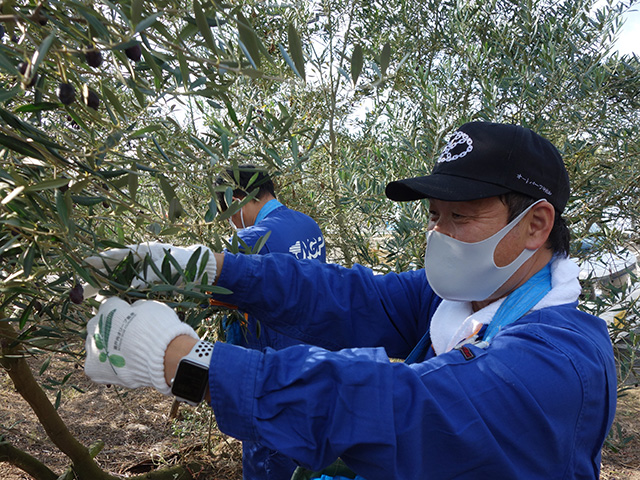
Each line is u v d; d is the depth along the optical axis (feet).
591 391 2.86
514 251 3.43
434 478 2.62
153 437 10.71
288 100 9.05
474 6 11.50
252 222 7.30
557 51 9.39
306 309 4.20
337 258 10.69
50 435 7.17
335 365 2.55
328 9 7.52
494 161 3.33
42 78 2.76
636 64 9.54
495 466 2.63
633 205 9.14
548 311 3.20
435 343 3.80
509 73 9.80
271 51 6.79
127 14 2.53
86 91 2.77
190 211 4.62
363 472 2.58
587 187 9.20
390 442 2.45
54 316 3.46
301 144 8.85
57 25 2.37
